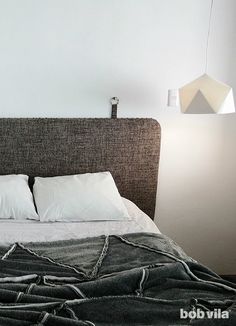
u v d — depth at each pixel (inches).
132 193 106.0
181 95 84.6
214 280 58.7
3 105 98.4
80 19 97.3
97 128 100.7
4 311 46.3
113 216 88.8
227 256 117.2
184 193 112.2
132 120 101.9
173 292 54.5
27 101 99.3
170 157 109.0
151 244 71.1
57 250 68.8
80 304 49.1
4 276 56.7
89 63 100.0
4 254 65.8
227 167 112.2
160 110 105.4
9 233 78.2
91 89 101.3
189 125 107.6
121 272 58.0
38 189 91.7
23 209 86.2
